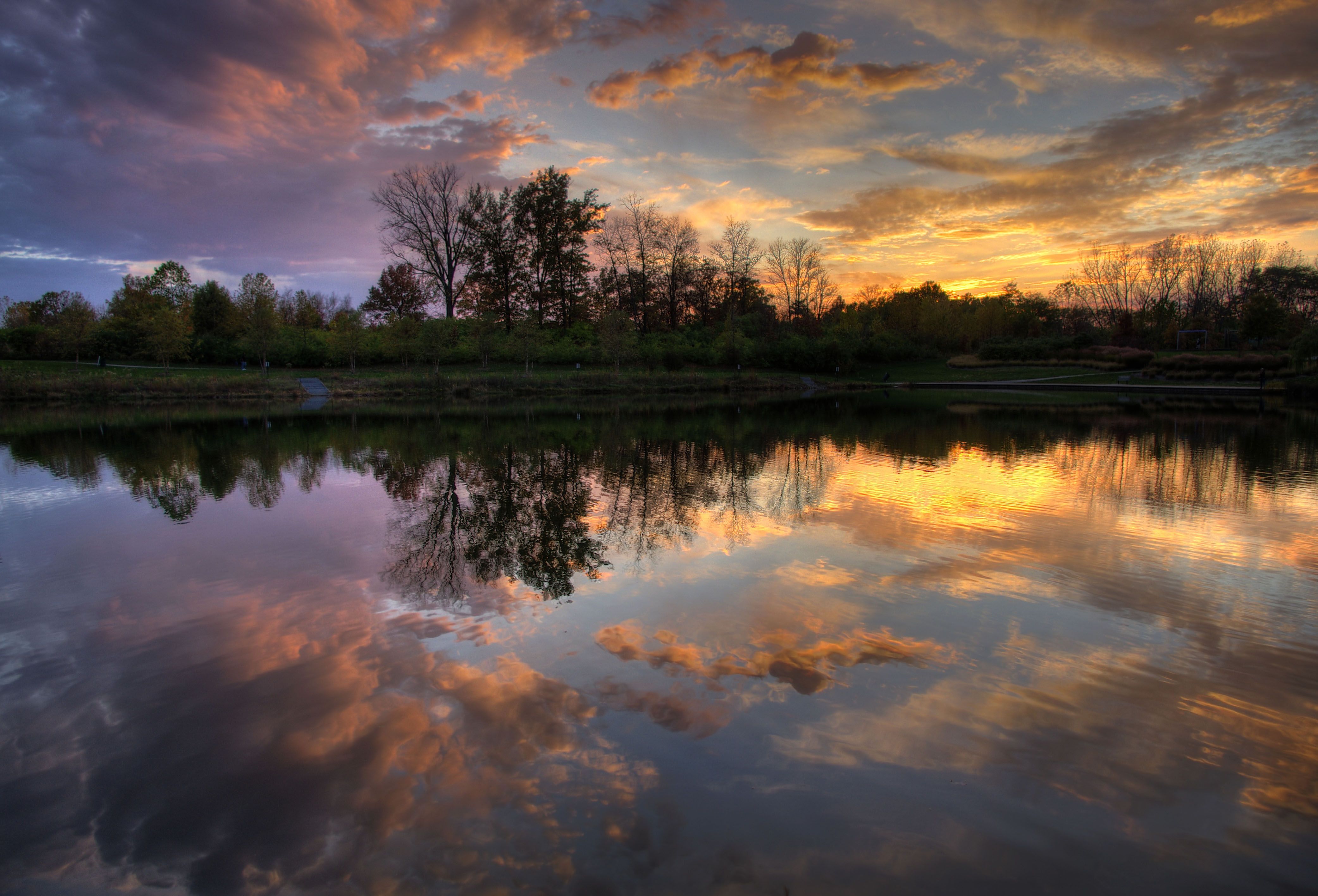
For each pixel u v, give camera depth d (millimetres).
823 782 3619
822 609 6090
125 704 4551
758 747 3926
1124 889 2914
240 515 10398
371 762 3828
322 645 5434
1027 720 4234
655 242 63406
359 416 30578
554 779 3641
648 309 66625
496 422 27031
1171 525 9320
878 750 3914
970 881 2953
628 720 4223
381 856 3121
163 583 7098
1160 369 50500
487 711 4340
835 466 14977
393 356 52375
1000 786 3600
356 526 9586
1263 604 6246
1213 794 3547
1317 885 2939
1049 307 81938
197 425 25875
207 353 51625
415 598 6539
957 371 62188
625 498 11555
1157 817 3371
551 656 5145
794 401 41031
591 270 60062
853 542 8477
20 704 4586
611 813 3375
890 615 5949
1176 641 5422
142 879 3043
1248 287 79312
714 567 7434
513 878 2961
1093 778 3666
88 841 3283
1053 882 2955
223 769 3807
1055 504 10789
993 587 6711
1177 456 16141
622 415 30656
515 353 51938
